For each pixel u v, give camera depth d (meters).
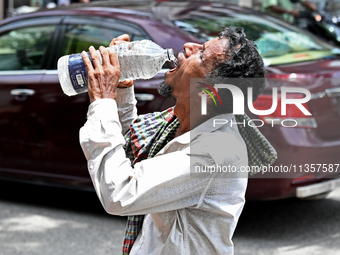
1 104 4.16
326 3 8.85
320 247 3.48
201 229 1.49
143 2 4.46
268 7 7.39
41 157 4.05
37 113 4.02
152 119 1.70
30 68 4.20
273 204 4.29
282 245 3.51
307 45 4.21
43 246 3.55
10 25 4.53
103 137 1.45
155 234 1.56
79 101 3.84
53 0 9.27
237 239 3.61
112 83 1.51
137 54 1.80
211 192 1.47
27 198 4.60
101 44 4.04
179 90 1.58
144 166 1.43
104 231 3.81
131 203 1.41
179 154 1.44
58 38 4.22
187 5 4.36
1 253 3.43
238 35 1.53
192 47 1.58
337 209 4.16
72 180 3.98
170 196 1.42
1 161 4.24
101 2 4.60
